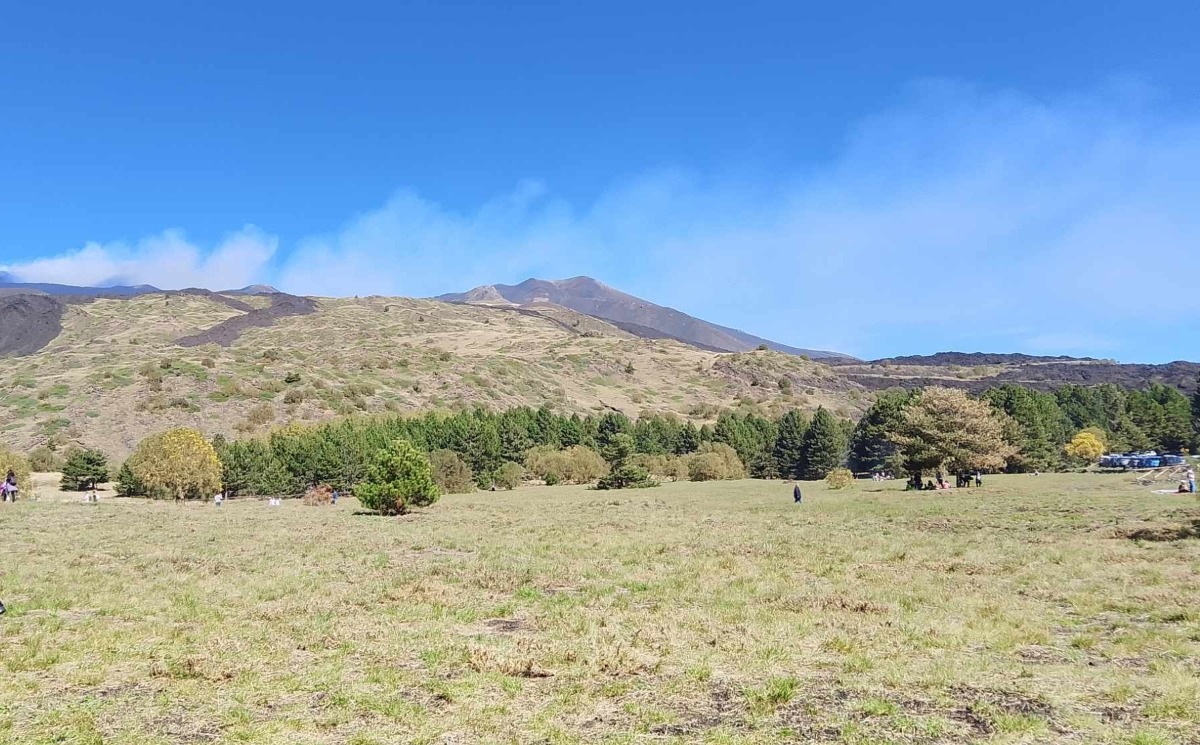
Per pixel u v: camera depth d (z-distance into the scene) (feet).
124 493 228.02
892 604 47.85
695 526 105.40
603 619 44.27
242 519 122.52
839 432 336.70
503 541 87.92
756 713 27.53
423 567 66.54
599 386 647.15
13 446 315.58
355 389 454.81
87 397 375.25
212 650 36.65
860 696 29.37
